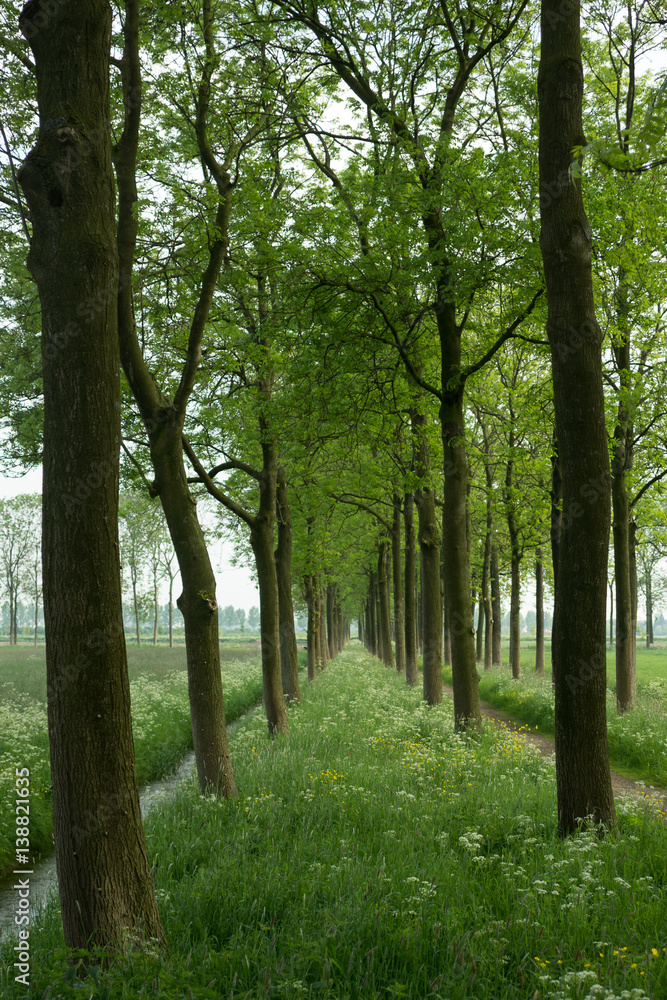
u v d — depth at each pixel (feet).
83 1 14.61
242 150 33.55
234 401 45.01
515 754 35.99
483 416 78.13
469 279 35.88
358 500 77.10
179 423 29.17
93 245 14.56
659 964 12.98
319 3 38.22
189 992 11.62
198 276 33.76
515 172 35.12
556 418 22.49
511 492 72.64
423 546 56.75
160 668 116.88
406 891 16.89
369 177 38.73
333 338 39.17
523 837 21.72
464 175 35.47
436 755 34.53
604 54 50.29
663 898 16.30
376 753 35.86
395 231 36.45
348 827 23.39
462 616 42.37
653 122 13.60
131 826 14.39
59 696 13.98
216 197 29.86
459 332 42.01
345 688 71.26
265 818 24.97
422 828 22.11
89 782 13.87
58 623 14.05
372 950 13.41
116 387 14.97
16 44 26.55
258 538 46.60
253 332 41.83
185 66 30.96
